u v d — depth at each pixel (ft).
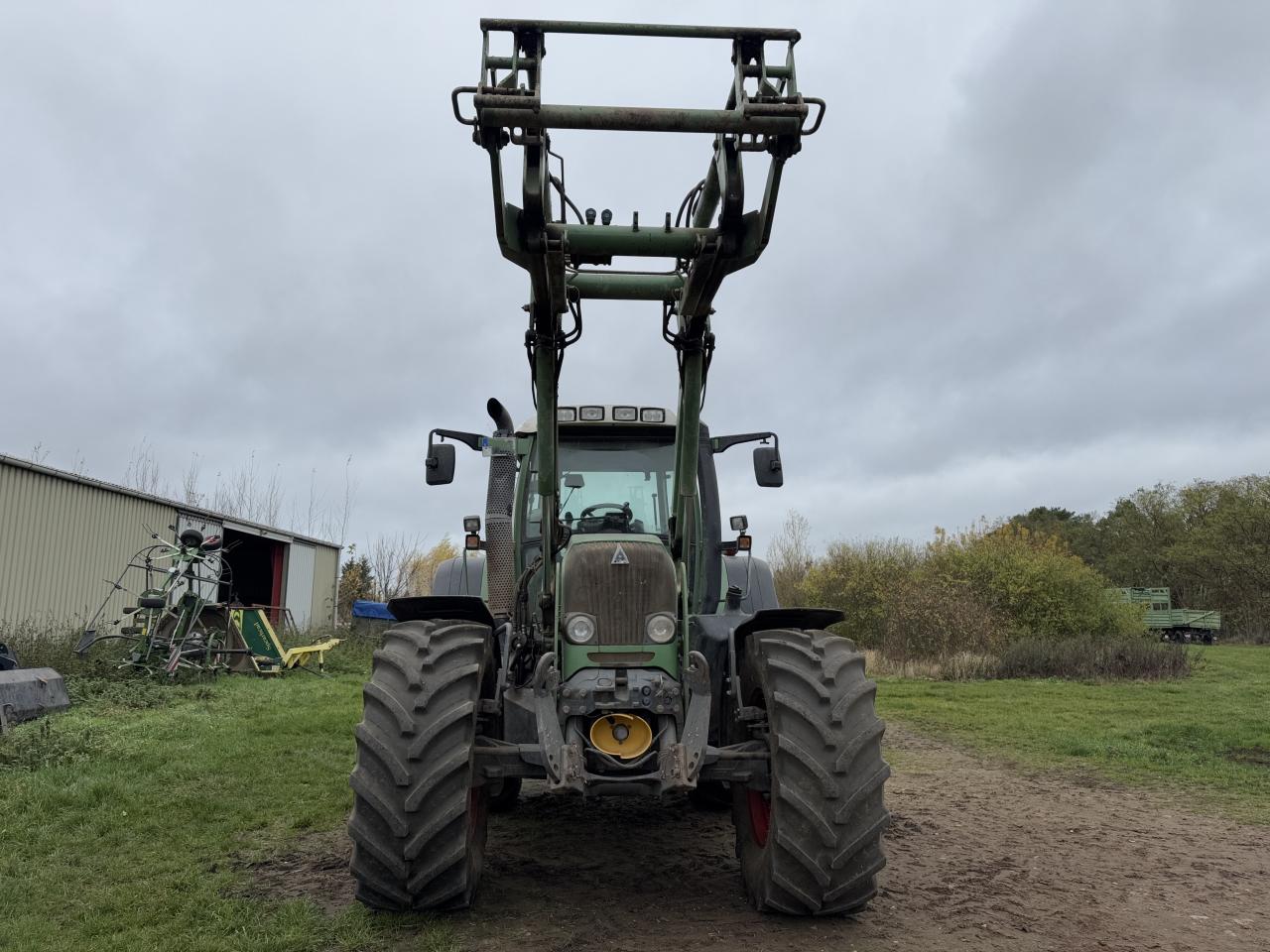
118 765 20.44
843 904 11.68
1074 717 35.04
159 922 11.55
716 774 12.14
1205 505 157.69
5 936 10.98
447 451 17.63
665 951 10.85
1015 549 67.51
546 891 13.12
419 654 11.90
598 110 10.14
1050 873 14.98
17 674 25.55
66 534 44.06
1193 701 40.57
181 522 53.52
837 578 69.21
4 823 15.79
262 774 20.12
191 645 38.42
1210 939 12.03
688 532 13.91
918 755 27.09
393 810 10.97
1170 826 18.45
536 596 16.02
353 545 89.81
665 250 11.26
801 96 10.31
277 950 10.68
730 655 14.33
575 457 17.21
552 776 11.49
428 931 11.32
